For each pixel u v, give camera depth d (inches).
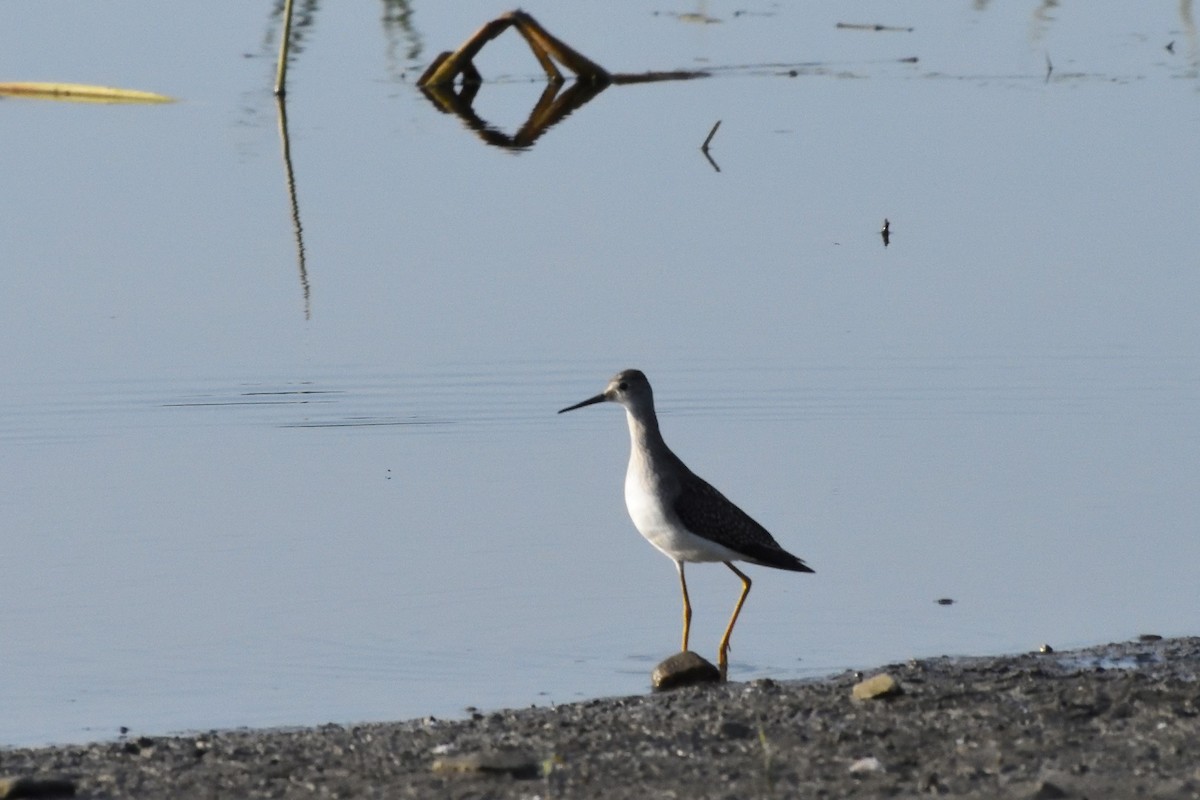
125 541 522.3
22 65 1103.0
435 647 444.8
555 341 691.4
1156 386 646.5
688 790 317.7
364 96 1062.4
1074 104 1027.3
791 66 1141.7
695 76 1117.7
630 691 412.8
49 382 649.0
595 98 1060.5
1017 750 337.1
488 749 344.2
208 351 677.9
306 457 600.4
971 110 1018.7
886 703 375.6
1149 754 332.2
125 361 666.8
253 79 1099.9
